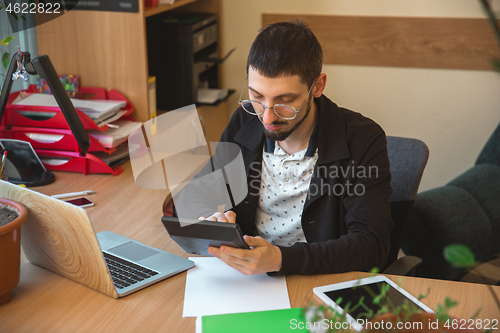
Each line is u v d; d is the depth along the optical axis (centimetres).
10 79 146
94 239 93
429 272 194
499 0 236
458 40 267
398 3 269
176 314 94
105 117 176
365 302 96
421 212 193
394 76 281
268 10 283
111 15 183
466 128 282
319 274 108
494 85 271
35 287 103
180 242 108
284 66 114
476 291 102
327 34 280
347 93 291
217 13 280
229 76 299
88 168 169
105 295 100
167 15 265
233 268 110
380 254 116
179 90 243
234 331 87
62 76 191
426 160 152
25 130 168
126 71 190
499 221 205
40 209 100
